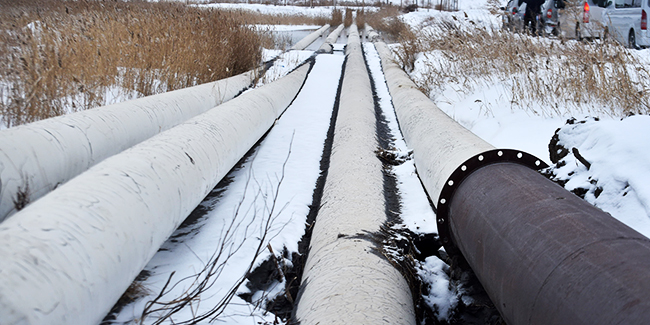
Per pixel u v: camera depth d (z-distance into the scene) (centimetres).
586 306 177
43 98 534
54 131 359
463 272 337
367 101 800
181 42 892
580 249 200
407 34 1650
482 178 310
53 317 179
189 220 417
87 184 253
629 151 344
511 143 579
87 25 812
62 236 204
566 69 690
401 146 652
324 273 296
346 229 348
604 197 338
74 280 195
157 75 804
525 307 212
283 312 323
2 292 165
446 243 338
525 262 220
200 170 374
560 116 601
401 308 266
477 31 1018
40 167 322
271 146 646
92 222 224
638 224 301
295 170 553
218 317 277
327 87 1098
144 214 267
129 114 489
